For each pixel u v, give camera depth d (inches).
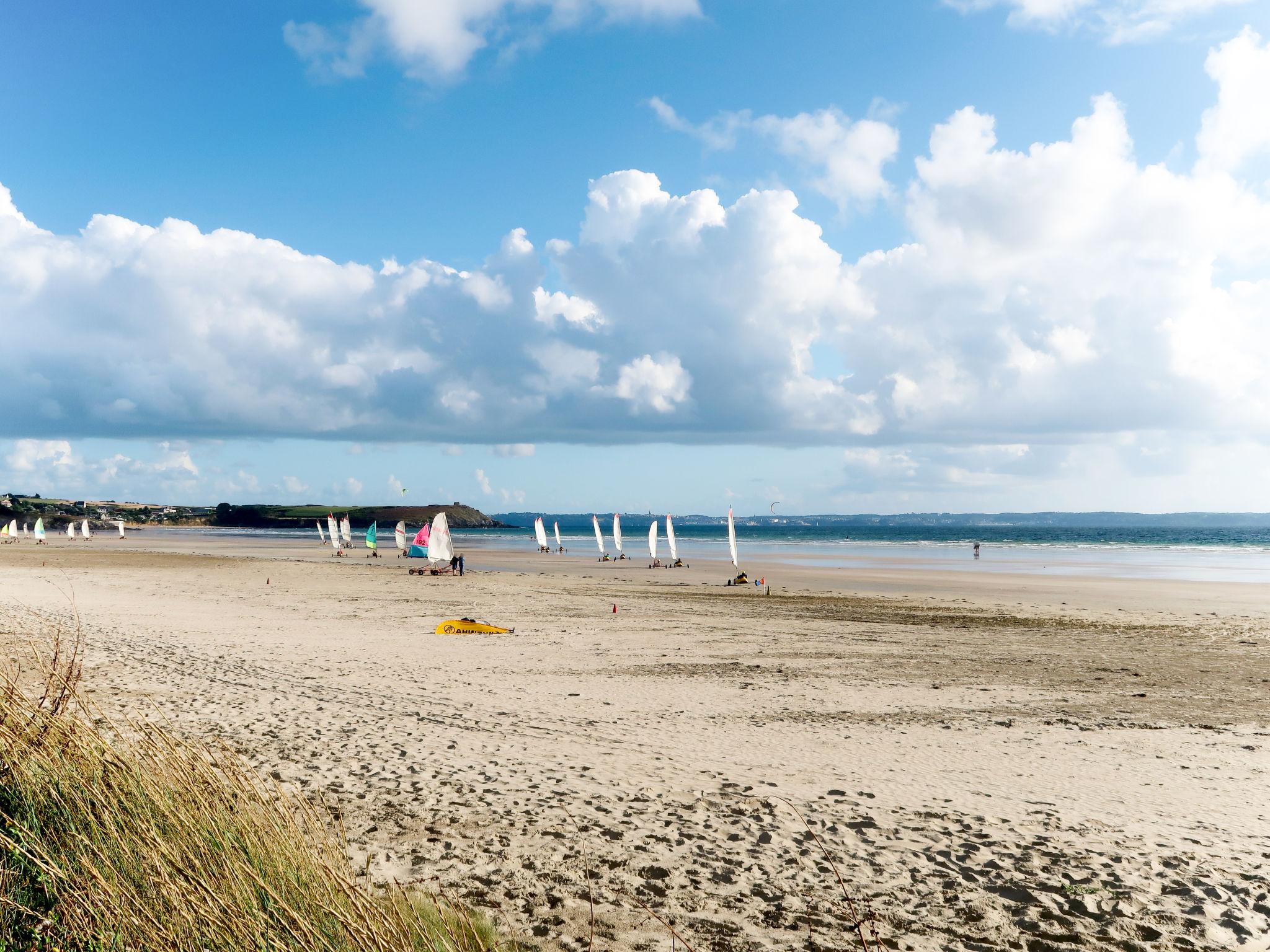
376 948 152.7
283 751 396.2
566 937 212.7
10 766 187.6
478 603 1266.0
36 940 149.4
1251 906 245.0
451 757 393.4
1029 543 4571.9
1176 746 455.8
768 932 221.8
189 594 1315.2
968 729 488.4
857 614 1189.7
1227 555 3132.4
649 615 1126.4
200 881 157.2
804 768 394.3
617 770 379.6
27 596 1143.0
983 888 255.8
